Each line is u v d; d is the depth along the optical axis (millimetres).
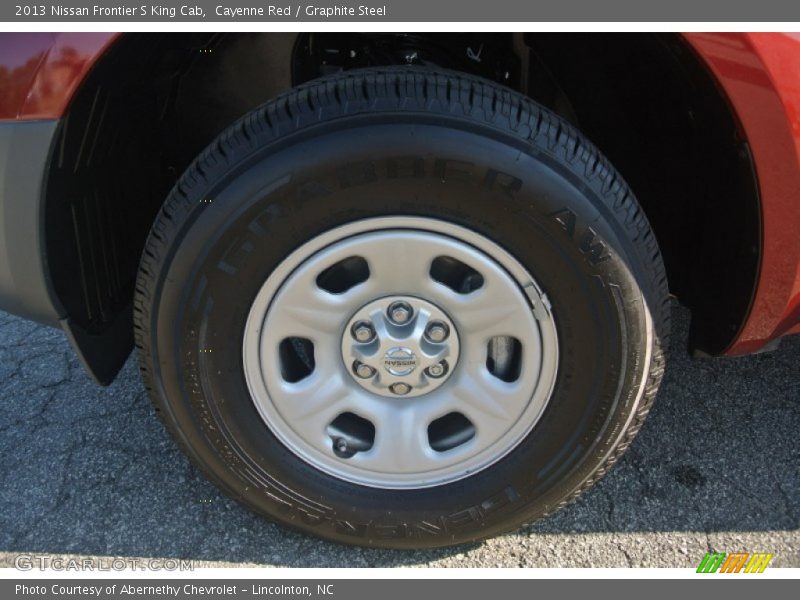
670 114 1781
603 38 1746
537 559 1824
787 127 1456
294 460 1742
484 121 1440
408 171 1445
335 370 1678
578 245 1494
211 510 1966
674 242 2008
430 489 1759
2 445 2193
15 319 2854
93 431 2242
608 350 1578
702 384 2367
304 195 1468
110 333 1875
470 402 1681
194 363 1617
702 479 2027
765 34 1398
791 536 1858
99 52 1442
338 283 1647
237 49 1924
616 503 1964
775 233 1570
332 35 1925
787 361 2469
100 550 1854
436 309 1599
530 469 1717
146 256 1583
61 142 1508
